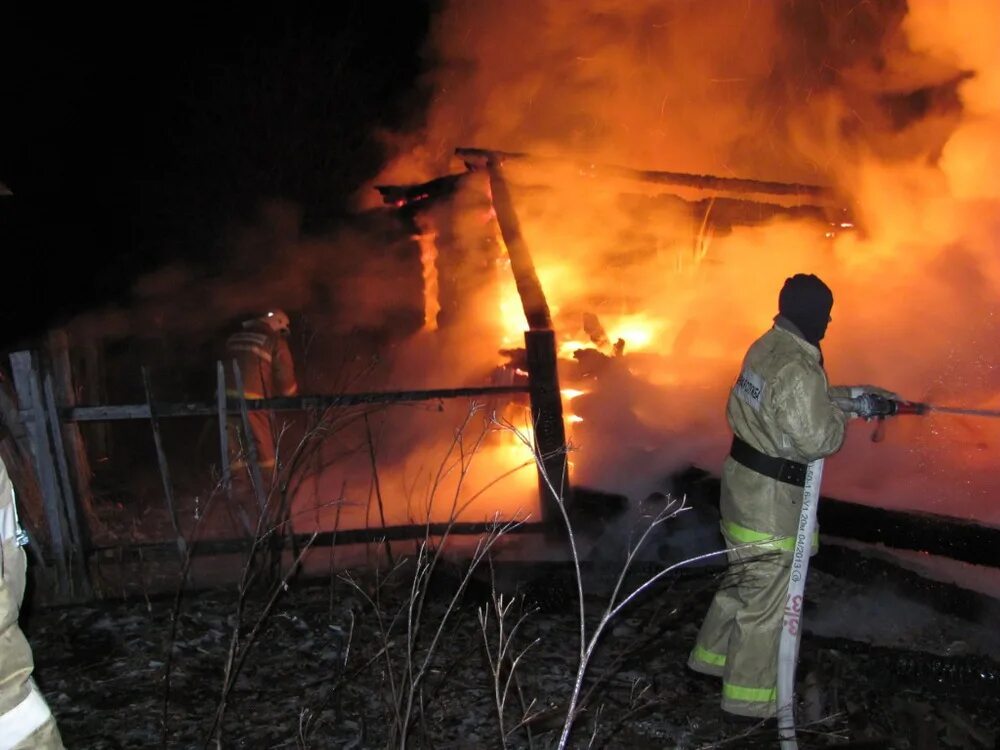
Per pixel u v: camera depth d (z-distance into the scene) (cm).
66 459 493
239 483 659
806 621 500
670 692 403
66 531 492
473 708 382
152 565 564
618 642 452
